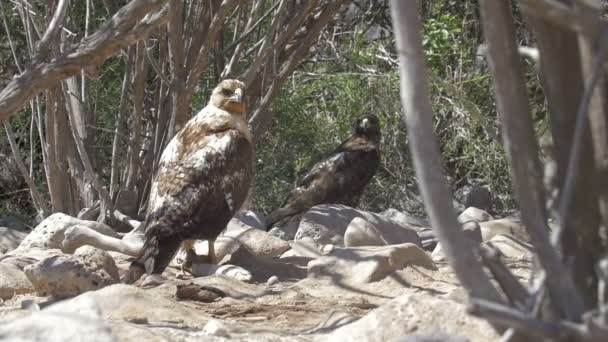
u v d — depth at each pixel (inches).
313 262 394.0
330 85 829.2
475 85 869.2
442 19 876.0
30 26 495.8
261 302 351.6
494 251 175.5
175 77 529.7
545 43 168.9
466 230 476.1
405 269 393.1
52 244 457.7
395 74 835.4
